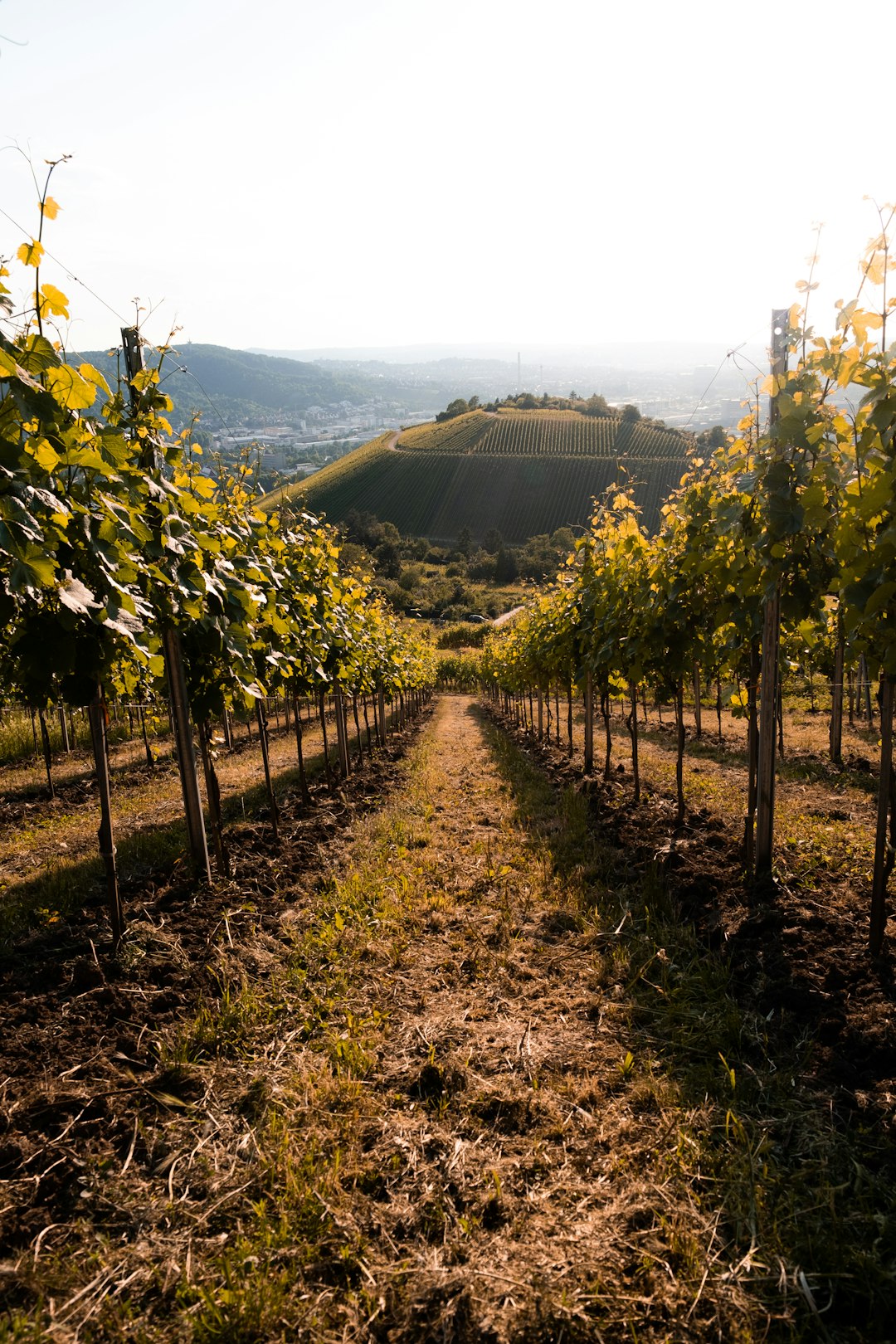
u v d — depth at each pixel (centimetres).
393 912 511
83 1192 260
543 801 876
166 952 428
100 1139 288
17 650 329
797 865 536
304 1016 378
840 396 412
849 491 384
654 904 509
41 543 257
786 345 444
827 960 397
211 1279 229
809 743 1126
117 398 424
